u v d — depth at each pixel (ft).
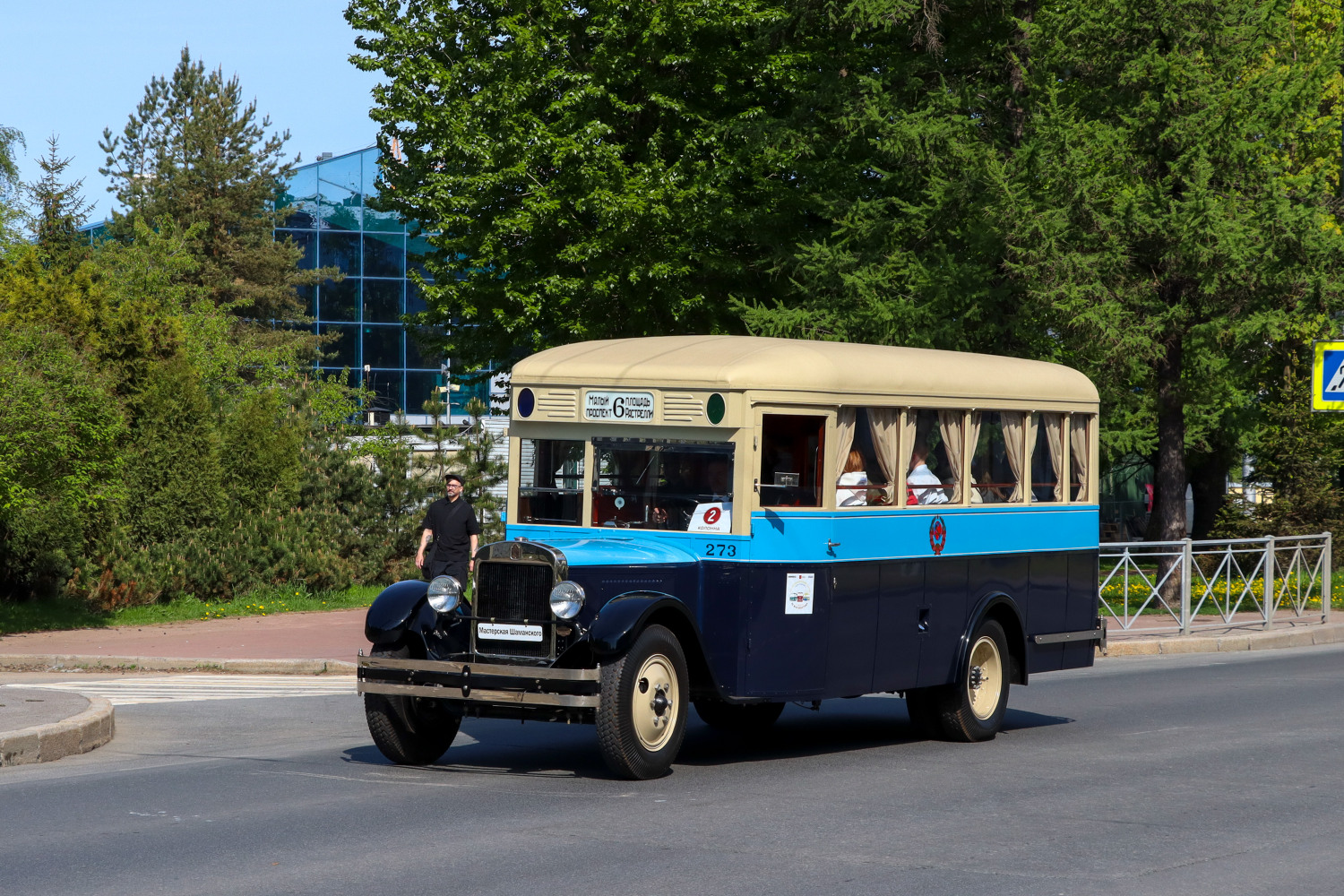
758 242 87.71
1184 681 54.49
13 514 65.57
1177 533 82.02
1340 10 103.81
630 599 31.99
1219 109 74.13
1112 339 72.33
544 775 33.04
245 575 80.33
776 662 34.76
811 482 35.65
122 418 71.72
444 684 32.04
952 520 39.83
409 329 100.68
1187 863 24.71
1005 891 22.65
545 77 87.45
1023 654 42.47
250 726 41.68
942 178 78.74
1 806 29.14
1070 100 79.25
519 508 37.11
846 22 84.12
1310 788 32.01
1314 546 78.74
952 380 39.96
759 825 27.45
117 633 66.69
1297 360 101.86
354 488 87.76
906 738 40.78
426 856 24.66
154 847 25.31
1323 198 78.43
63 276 89.10
